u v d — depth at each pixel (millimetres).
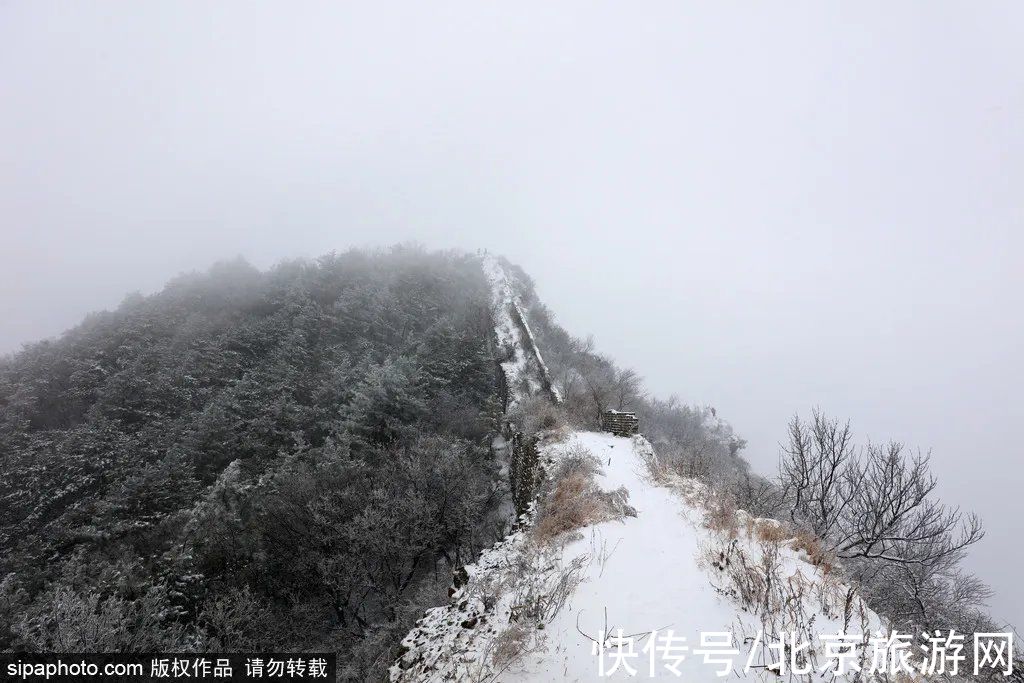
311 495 17781
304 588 16062
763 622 5129
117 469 21641
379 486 18062
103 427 23672
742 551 6801
